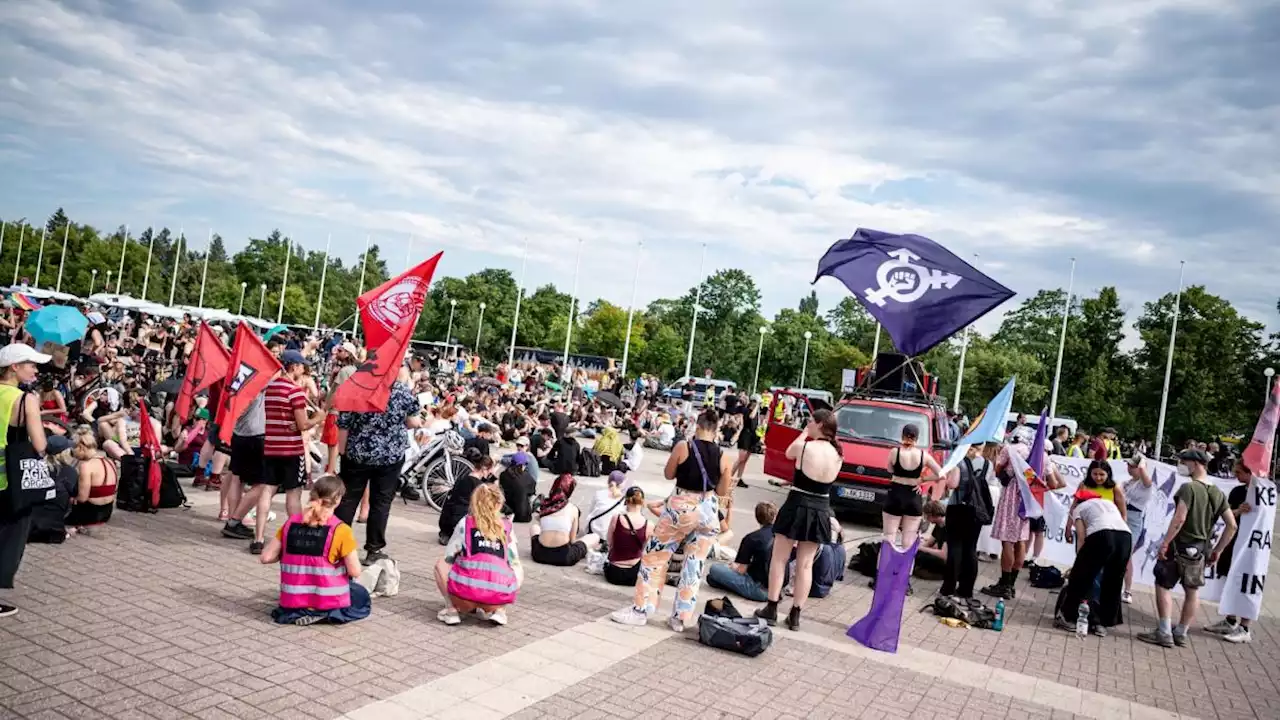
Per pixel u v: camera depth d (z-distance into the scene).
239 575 7.23
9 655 4.98
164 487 9.49
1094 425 71.88
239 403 8.11
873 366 20.80
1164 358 69.25
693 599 7.18
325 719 4.60
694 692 5.71
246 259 137.25
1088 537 8.84
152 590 6.54
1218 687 7.40
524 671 5.74
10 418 5.58
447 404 12.63
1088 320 81.00
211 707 4.58
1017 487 10.20
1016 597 10.35
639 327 101.56
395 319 8.12
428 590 7.54
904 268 10.02
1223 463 27.08
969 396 77.19
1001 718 5.98
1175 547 8.74
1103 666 7.68
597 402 28.86
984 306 9.73
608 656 6.27
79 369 14.23
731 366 105.19
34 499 5.66
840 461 7.63
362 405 7.98
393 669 5.48
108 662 5.05
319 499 6.23
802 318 104.38
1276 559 16.59
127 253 132.12
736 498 16.77
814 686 6.14
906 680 6.56
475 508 6.66
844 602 8.98
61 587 6.37
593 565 9.13
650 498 15.18
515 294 129.62
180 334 29.88
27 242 136.00
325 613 6.19
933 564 10.67
